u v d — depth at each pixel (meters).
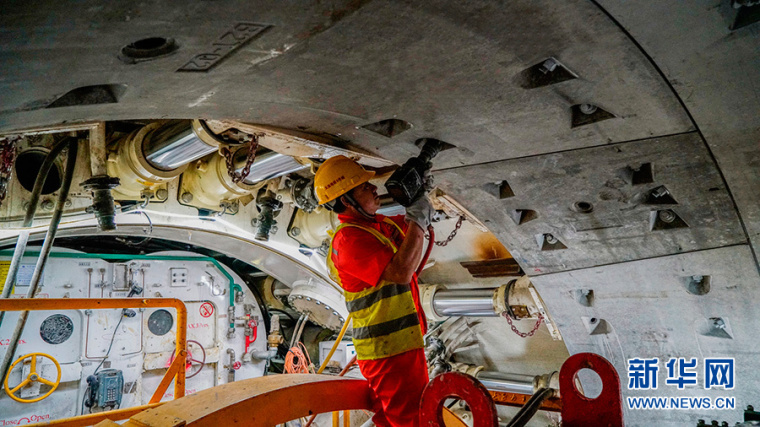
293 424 6.59
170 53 1.92
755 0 1.84
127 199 5.12
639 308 4.38
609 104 2.64
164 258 7.36
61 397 6.31
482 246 6.06
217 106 2.55
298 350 6.76
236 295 8.08
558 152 3.23
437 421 1.72
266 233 5.65
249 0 1.66
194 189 5.66
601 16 1.96
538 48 2.18
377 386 2.38
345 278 2.46
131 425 2.18
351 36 2.01
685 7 1.90
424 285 6.68
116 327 6.79
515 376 6.55
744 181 3.04
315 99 2.59
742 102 2.46
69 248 6.61
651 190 3.46
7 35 1.51
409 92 2.56
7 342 6.00
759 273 3.61
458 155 3.42
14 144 3.54
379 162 3.88
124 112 2.41
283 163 4.46
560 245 4.30
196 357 7.44
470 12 1.91
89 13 1.53
